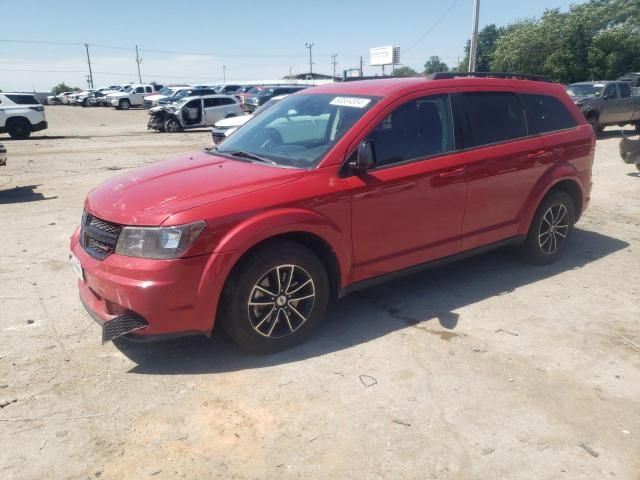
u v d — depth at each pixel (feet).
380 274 13.42
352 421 9.77
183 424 9.68
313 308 12.33
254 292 11.39
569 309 14.53
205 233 10.50
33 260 18.40
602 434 9.50
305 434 9.43
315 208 11.75
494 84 15.69
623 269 17.58
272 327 11.83
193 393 10.61
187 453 8.96
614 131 65.36
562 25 115.03
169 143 62.75
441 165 13.78
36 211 26.03
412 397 10.50
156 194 11.30
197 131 82.69
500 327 13.47
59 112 140.67
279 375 11.24
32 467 8.62
